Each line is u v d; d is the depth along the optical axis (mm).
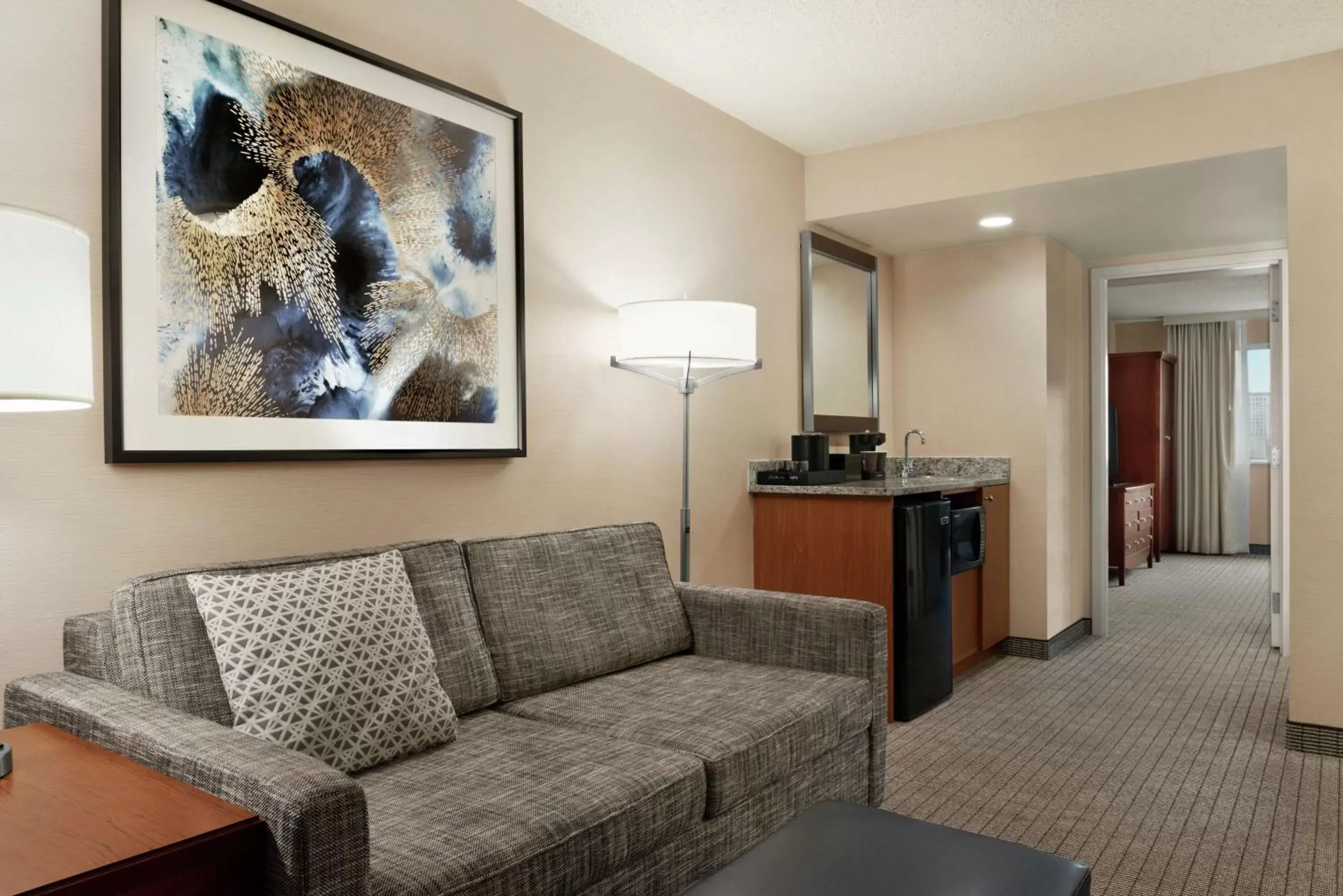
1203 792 2703
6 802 1173
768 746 1933
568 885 1457
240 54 2066
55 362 1210
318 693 1648
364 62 2330
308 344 2199
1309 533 3041
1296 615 3059
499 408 2699
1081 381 5062
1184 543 8727
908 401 4895
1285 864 2230
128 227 1864
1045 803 2623
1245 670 4188
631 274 3207
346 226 2287
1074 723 3393
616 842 1541
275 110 2133
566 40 2959
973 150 3773
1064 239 4555
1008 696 3781
